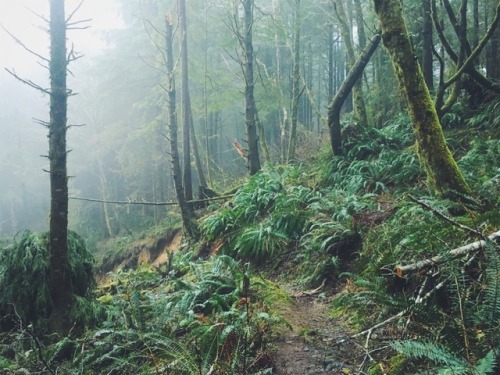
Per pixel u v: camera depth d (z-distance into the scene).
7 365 4.44
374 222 6.66
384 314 4.02
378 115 13.63
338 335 4.22
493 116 8.78
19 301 5.32
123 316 4.98
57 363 4.59
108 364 4.33
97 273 15.80
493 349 2.56
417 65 5.19
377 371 3.14
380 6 5.25
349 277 5.88
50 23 5.15
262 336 4.07
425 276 3.81
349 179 9.30
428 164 5.22
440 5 11.90
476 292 3.31
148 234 15.51
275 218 8.35
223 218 9.52
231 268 6.05
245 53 11.56
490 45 10.91
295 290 6.34
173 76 10.50
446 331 2.89
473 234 3.92
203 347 3.80
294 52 13.09
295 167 11.72
